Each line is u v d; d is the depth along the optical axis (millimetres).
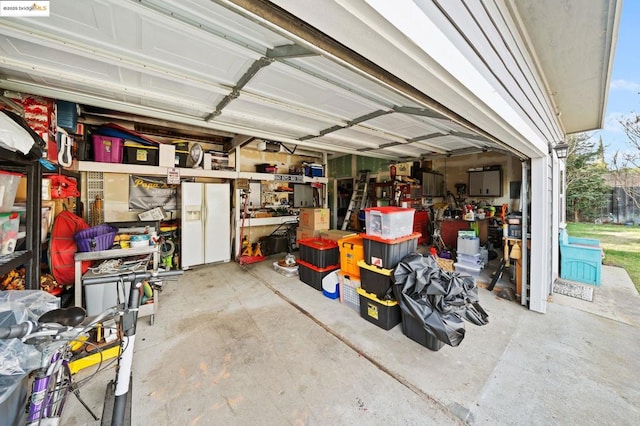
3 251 1517
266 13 575
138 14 1173
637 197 7559
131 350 1278
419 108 2301
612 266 4273
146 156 3902
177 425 1425
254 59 1613
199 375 1812
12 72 1677
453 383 1727
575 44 2051
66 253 2348
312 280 3541
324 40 695
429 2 772
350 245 2982
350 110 2539
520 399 1585
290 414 1496
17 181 1621
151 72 1684
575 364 1907
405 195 5781
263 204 5844
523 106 1971
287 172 6281
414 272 2166
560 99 3287
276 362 1956
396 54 755
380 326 2471
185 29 1294
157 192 4555
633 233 6715
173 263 4398
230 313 2768
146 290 2523
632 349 2084
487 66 1256
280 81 1913
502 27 1493
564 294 3227
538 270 2752
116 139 3645
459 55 946
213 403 1573
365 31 650
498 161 5992
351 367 1896
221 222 4734
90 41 1397
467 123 1524
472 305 2154
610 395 1608
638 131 6426
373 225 2510
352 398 1609
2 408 923
